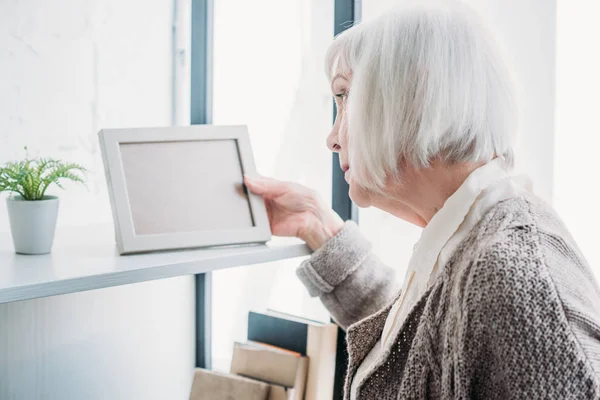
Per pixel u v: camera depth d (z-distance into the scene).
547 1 1.08
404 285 0.78
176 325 1.50
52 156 1.26
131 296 1.41
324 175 1.41
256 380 1.26
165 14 1.42
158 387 1.47
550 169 1.10
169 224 1.01
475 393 0.60
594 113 1.09
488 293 0.58
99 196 1.34
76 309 1.32
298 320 1.28
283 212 1.14
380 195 0.79
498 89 0.69
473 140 0.68
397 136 0.69
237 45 1.46
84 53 1.29
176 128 1.09
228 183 1.09
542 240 0.61
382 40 0.70
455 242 0.68
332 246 1.10
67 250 1.01
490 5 1.12
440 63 0.66
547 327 0.56
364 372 0.78
